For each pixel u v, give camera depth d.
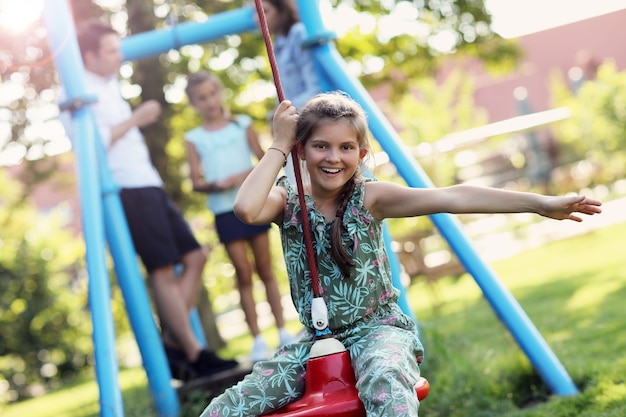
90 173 4.96
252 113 12.37
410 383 2.83
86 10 10.31
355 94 5.24
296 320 13.31
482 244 17.19
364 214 3.14
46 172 12.20
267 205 3.13
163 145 11.21
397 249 10.39
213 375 5.73
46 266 14.88
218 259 13.30
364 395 2.80
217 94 6.17
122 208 5.62
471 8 12.60
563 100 27.19
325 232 3.14
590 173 20.86
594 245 13.68
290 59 5.76
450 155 17.58
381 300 3.15
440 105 18.48
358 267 3.11
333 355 2.99
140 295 5.36
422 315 9.73
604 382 4.72
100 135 5.43
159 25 10.58
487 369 5.16
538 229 17.31
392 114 18.39
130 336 14.88
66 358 14.77
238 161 6.12
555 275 10.97
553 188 20.92
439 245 16.77
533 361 4.89
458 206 3.05
